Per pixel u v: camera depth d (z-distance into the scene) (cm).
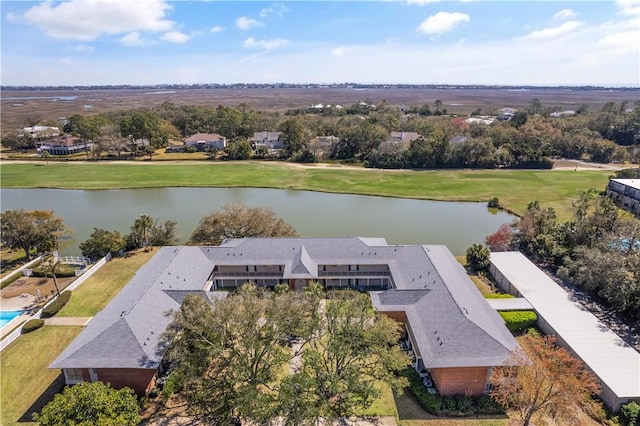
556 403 2786
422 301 3972
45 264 5506
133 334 3391
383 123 17700
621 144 14788
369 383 3209
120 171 11656
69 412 2566
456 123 17375
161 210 8350
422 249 4984
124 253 6134
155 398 3309
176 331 3108
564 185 10038
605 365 3369
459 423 3050
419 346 3438
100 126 15775
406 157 12419
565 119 17075
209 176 11125
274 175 11262
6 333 4194
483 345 3284
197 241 6147
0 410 3167
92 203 8862
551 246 5556
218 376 3138
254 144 15612
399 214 8125
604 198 6331
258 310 3056
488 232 7100
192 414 3127
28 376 3556
